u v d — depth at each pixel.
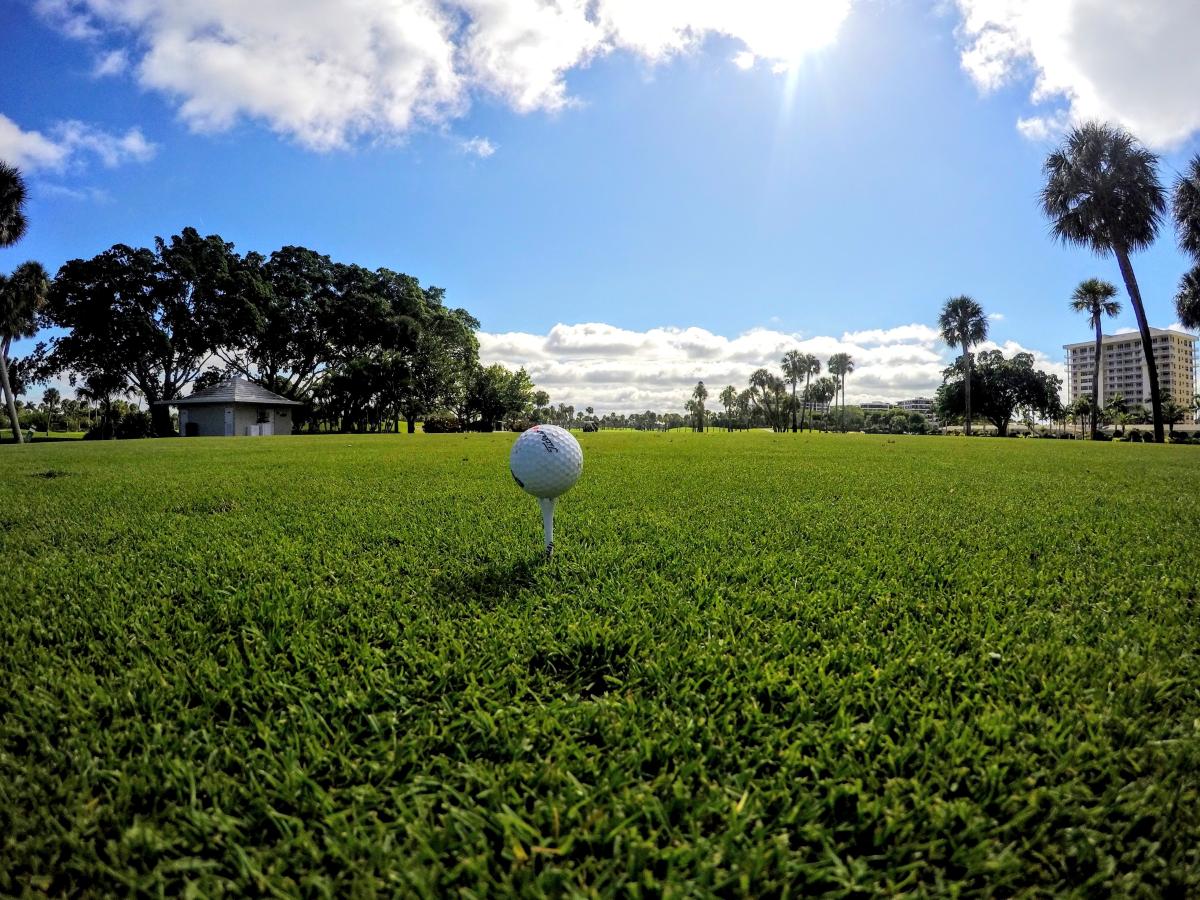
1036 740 1.50
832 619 2.31
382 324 42.94
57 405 69.25
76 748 1.51
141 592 2.67
